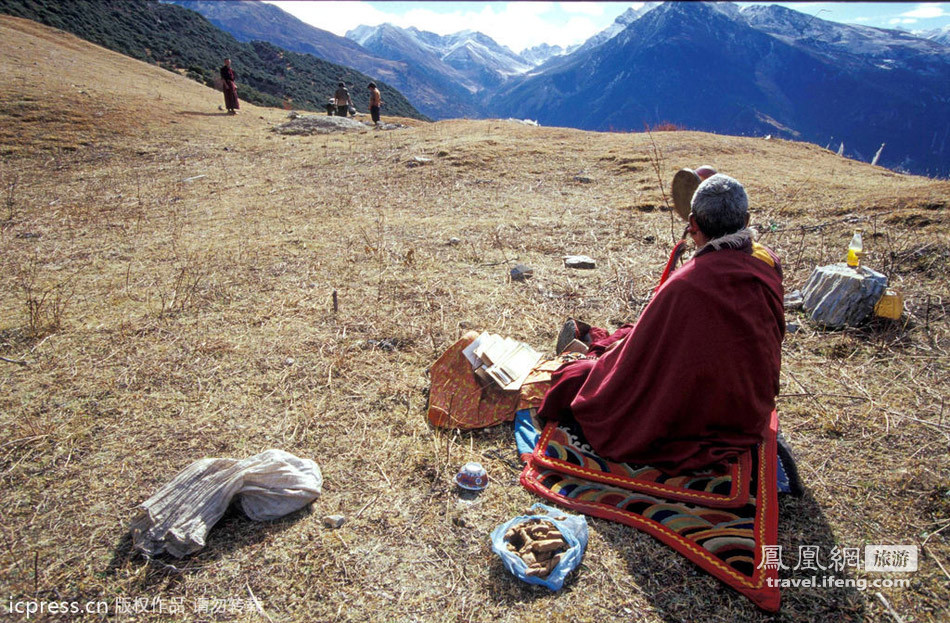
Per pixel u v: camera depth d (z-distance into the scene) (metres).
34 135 15.20
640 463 3.57
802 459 3.80
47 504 3.49
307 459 3.75
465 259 7.29
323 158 14.60
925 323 5.24
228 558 3.15
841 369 4.75
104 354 5.09
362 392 4.59
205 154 15.12
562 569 3.00
